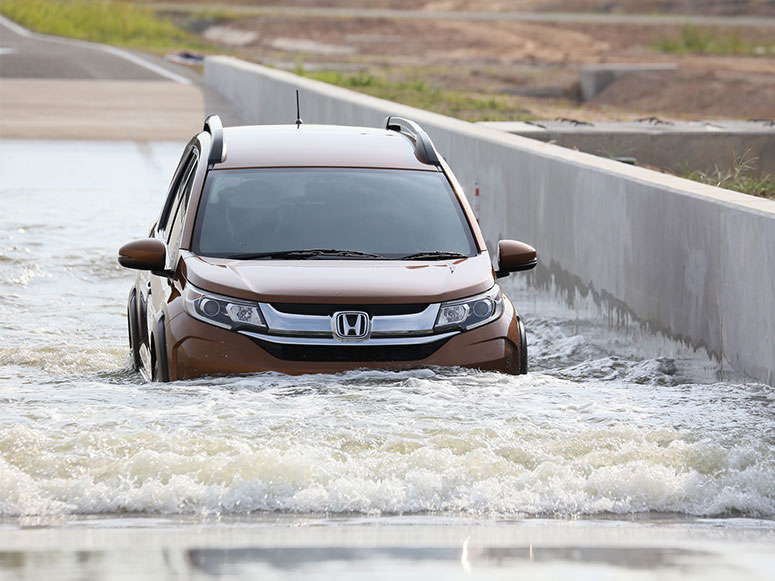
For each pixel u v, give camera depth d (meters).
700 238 28.59
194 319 24.55
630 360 31.48
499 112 87.25
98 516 17.72
